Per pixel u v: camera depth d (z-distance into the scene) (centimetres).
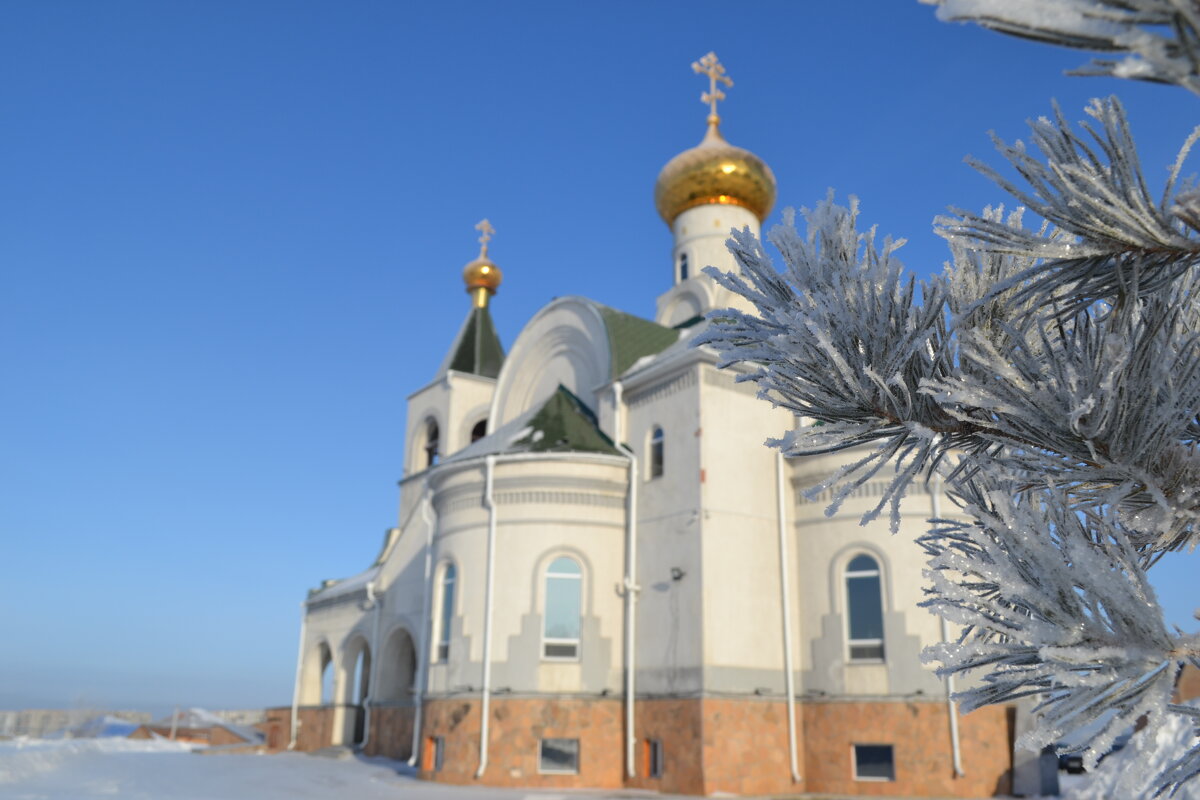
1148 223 240
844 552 1883
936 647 253
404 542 2877
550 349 2633
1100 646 226
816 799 1709
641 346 2336
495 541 2016
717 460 1903
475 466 2092
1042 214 253
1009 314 315
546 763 1872
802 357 297
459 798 1677
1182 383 261
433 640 2098
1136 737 220
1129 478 270
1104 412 253
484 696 1911
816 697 1853
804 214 316
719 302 2672
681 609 1844
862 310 295
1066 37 184
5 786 1680
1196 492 273
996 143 257
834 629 1861
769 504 1962
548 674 1914
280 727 3353
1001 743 1703
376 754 2727
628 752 1853
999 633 263
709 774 1706
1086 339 271
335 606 3241
